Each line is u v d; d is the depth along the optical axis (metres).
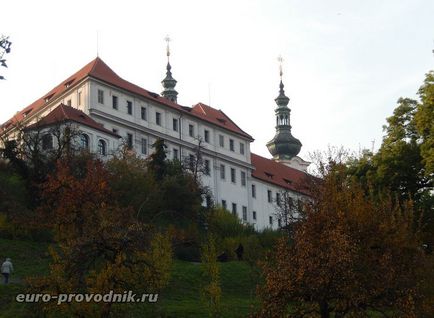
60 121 81.94
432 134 58.28
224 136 120.81
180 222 81.31
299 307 35.59
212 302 44.72
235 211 119.12
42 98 111.69
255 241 74.88
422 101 61.78
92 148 93.12
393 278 35.38
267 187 127.69
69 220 48.34
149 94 110.31
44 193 65.69
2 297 46.19
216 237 76.12
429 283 38.28
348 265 34.09
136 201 75.19
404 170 60.66
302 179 88.06
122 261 37.31
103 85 101.44
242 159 123.44
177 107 113.06
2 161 80.94
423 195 59.12
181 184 85.62
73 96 102.25
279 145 161.12
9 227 66.25
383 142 63.88
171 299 52.31
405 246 38.72
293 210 84.94
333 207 38.38
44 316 38.84
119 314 36.78
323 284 34.16
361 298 34.31
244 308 50.09
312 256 34.94
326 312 35.03
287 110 164.25
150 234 43.22
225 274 60.50
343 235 34.84
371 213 38.78
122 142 93.94
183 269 60.25
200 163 101.69
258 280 52.81
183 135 113.12
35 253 62.12
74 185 56.47
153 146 93.06
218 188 116.56
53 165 75.75
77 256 37.75
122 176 77.56
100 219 42.00
